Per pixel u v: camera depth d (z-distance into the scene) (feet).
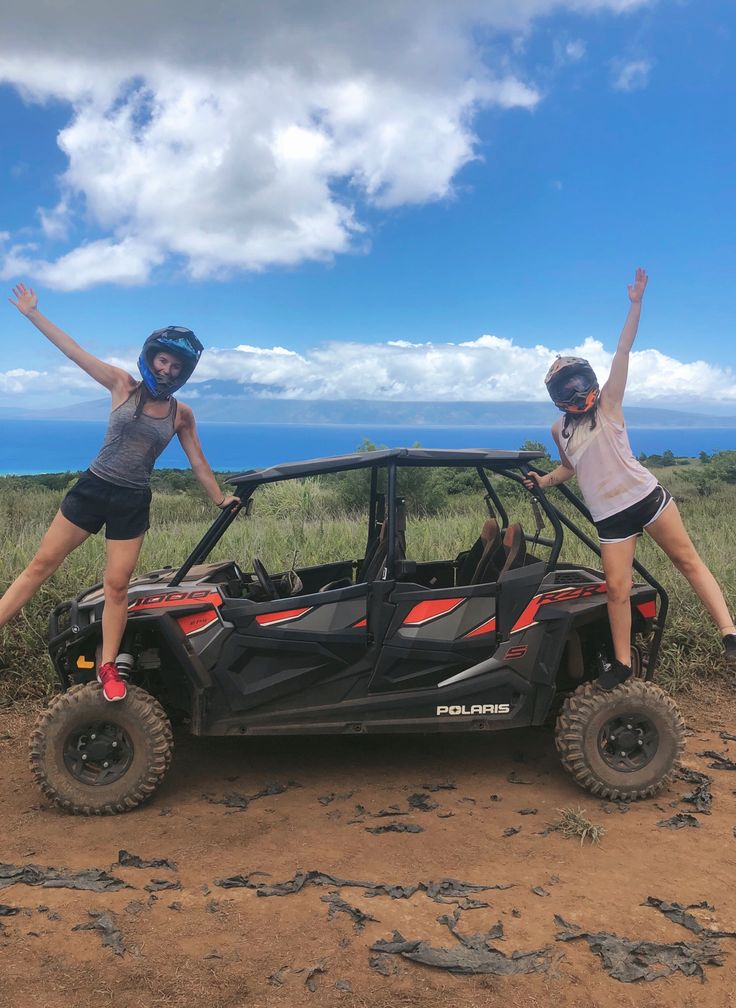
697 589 14.14
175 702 14.90
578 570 16.22
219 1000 8.52
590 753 14.01
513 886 10.96
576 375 13.65
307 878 11.03
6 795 14.56
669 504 13.84
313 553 27.86
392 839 12.50
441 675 14.58
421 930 9.82
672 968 9.05
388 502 14.53
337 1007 8.43
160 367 13.02
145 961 9.14
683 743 14.12
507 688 14.62
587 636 15.96
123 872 11.38
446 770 15.65
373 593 14.35
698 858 11.85
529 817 13.39
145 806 13.94
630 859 11.82
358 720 14.46
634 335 13.43
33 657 20.70
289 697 14.37
